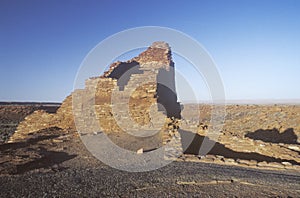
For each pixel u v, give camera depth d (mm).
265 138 19656
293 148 12328
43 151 11086
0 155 9820
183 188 6598
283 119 23453
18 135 17953
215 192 6336
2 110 38906
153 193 6223
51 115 18484
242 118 26719
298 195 6199
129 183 6965
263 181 7227
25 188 6496
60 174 7816
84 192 6238
